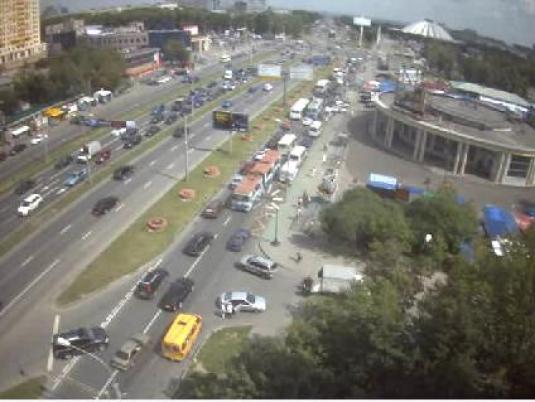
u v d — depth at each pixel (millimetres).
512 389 28109
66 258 63031
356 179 96562
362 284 48812
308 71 142750
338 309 42406
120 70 151250
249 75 176500
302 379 33812
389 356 31922
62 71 136000
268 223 75438
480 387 27719
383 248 59594
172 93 150875
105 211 74500
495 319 31375
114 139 106812
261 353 38344
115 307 54656
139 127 115812
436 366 30203
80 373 45594
